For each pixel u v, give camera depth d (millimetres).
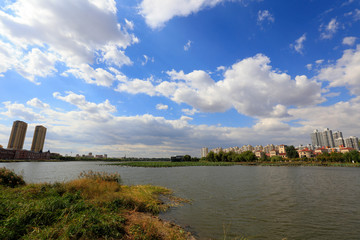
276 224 11688
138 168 78125
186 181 33469
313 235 10133
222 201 17703
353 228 11109
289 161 127688
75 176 38781
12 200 10141
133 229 8180
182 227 10914
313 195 20766
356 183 30750
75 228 6879
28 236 6266
